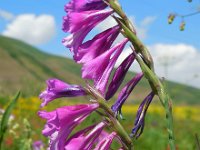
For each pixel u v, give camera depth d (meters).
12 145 0.84
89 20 0.23
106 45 0.24
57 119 0.22
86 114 0.23
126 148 0.23
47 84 0.23
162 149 1.20
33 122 1.12
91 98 0.23
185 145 1.19
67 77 14.35
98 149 0.23
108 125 0.23
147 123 1.69
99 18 0.23
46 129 0.22
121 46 0.24
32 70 13.70
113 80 0.24
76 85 0.23
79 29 0.23
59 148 0.22
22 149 0.66
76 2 0.23
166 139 1.23
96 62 0.24
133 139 0.24
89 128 0.23
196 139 0.30
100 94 0.23
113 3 0.24
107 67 0.24
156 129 1.37
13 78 11.62
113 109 0.24
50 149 0.22
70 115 0.22
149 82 0.24
